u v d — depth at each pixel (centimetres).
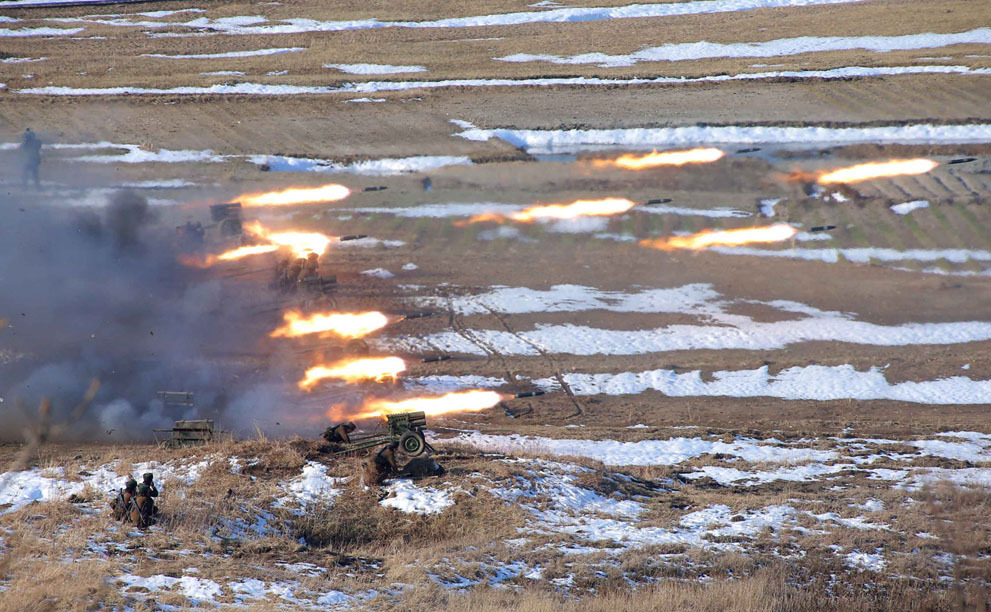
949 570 6669
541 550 6875
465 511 7575
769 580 6425
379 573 6444
